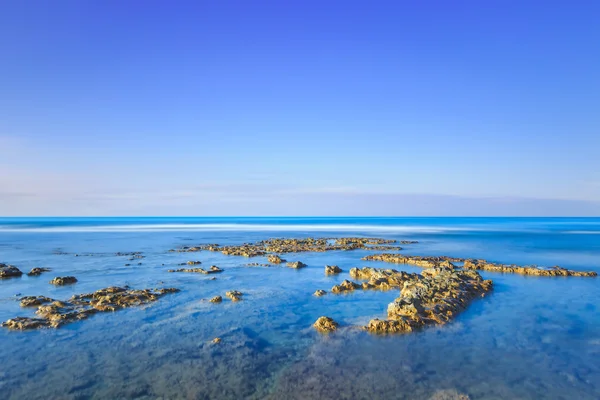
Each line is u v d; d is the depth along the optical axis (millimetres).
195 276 32062
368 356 15055
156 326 18562
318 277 31938
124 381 12914
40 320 18922
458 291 24188
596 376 13461
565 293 26312
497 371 13789
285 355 15117
